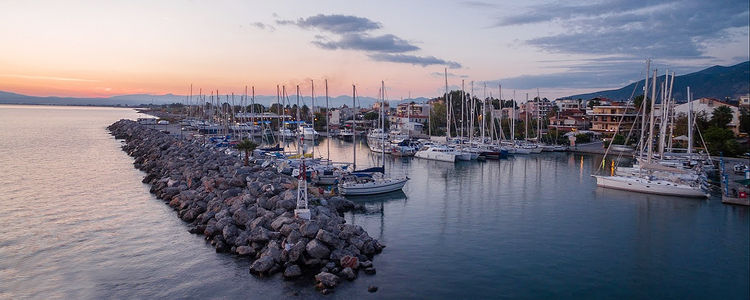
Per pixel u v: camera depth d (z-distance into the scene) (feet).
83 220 146.30
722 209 168.76
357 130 587.27
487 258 115.03
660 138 266.16
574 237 133.59
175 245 122.52
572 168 284.00
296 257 104.78
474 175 253.44
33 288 96.99
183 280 100.27
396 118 606.96
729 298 94.17
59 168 255.29
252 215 132.46
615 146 366.43
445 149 325.62
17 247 120.67
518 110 607.78
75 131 553.64
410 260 112.68
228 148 325.21
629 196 192.54
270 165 241.96
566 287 98.53
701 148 320.91
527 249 122.31
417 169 277.44
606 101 561.02
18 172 238.48
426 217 155.74
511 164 304.30
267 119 559.38
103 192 189.98
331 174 206.39
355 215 158.20
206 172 212.64
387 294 93.25
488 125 467.93
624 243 128.26
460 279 101.50
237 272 104.01
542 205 175.01
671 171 198.59
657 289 98.32
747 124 338.13
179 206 159.94
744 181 183.52
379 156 345.31
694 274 106.42
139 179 223.10
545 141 428.56
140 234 132.05
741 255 118.93
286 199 141.79
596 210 166.71
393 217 155.63
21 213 154.10
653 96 205.77
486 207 171.42
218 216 135.03
